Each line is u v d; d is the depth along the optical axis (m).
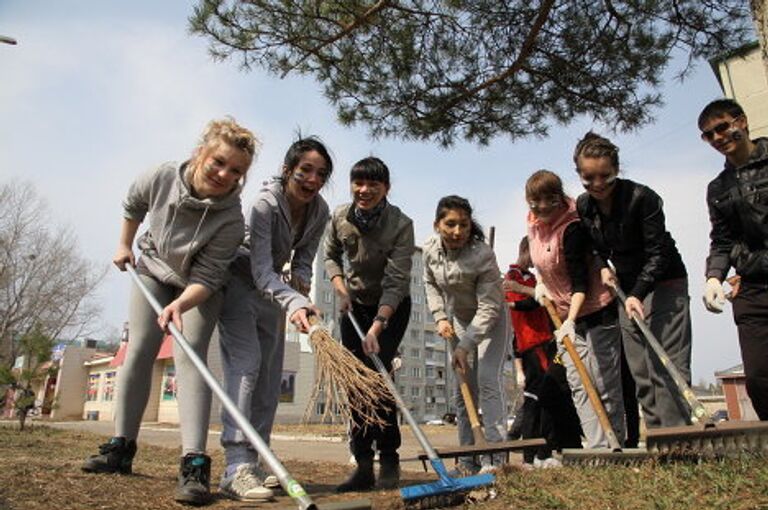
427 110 6.67
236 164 2.73
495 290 3.82
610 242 3.39
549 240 3.72
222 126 2.78
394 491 3.04
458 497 2.53
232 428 2.83
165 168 2.95
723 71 7.09
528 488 2.55
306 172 3.14
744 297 3.03
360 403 2.73
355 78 6.44
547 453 3.94
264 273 2.98
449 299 4.09
